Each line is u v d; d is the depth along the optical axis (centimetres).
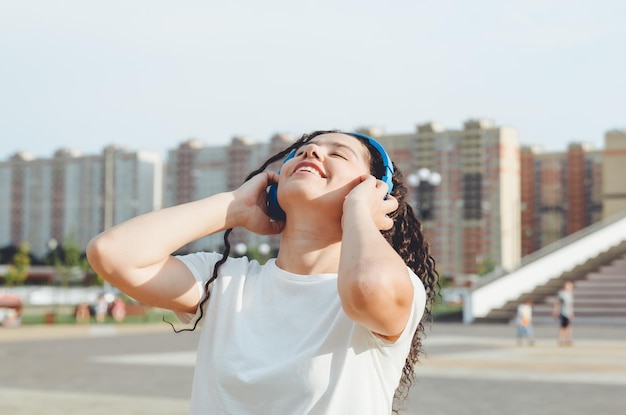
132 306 4278
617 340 2503
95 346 2266
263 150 10150
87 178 10825
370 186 207
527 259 4141
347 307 184
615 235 4656
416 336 254
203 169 10588
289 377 199
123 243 209
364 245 187
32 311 4978
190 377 1420
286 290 212
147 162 10681
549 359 1781
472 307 3688
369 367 200
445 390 1218
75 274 5975
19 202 11281
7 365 1662
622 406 1052
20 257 7156
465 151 9638
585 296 3850
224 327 214
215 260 230
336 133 232
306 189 213
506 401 1098
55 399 1110
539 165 11112
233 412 204
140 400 1100
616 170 7538
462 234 9681
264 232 236
